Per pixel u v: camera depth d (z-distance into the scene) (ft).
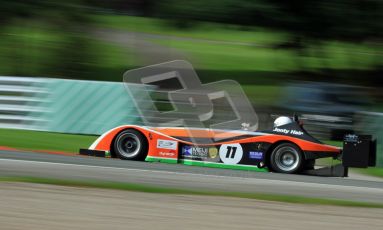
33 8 246.68
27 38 271.49
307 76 298.97
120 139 125.70
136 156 124.88
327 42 278.05
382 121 151.74
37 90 162.40
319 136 177.68
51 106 162.20
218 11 249.75
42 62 254.47
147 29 404.98
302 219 74.74
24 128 161.99
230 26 258.78
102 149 126.21
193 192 89.45
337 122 176.96
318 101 207.21
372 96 245.45
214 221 70.74
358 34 248.32
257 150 121.90
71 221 66.80
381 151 147.13
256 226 69.36
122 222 67.77
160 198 83.20
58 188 85.56
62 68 253.44
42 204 74.38
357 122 164.55
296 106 209.05
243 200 85.35
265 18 249.75
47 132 161.48
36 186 85.71
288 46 282.77
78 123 161.79
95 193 83.71
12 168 101.24
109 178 97.91
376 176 133.49
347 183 111.86
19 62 253.44
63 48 254.06
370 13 245.45
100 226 65.36
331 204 86.69
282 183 105.19
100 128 161.79
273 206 82.23
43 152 130.11
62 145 145.89
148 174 105.40
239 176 110.63
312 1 246.68
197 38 438.40
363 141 120.16
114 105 161.79
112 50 326.24
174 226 67.21
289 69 319.68
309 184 106.52
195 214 74.18
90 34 270.05
